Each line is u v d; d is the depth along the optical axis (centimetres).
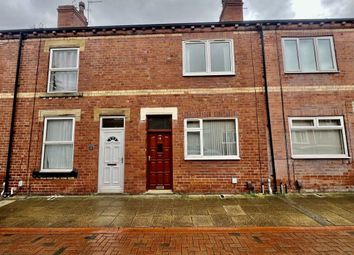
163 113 959
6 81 993
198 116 954
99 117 964
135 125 955
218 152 945
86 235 542
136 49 1005
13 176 931
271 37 998
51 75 1009
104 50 1005
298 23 992
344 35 991
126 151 941
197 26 1002
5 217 666
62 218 653
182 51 1000
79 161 938
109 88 980
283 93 959
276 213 675
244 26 1005
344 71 967
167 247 475
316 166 916
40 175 930
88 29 1005
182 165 927
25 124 964
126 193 916
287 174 913
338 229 563
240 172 919
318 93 956
